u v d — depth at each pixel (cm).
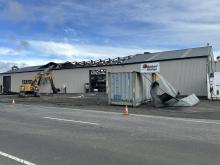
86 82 5578
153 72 2709
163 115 1948
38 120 1638
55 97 4400
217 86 3362
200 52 4256
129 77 2667
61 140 1067
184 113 2089
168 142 1023
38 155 860
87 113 2050
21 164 772
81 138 1102
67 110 2298
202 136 1136
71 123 1508
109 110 2312
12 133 1217
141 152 884
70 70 5819
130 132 1229
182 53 4472
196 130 1283
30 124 1478
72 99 3788
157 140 1059
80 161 794
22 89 4809
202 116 1911
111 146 966
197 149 920
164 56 4606
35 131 1263
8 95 5575
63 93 5716
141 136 1137
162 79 2748
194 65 4109
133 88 2634
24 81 6938
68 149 930
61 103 3162
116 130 1281
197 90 4072
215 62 4059
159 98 2616
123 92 2706
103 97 3916
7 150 922
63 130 1285
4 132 1243
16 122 1557
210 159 805
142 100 2811
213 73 3412
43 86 6122
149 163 770
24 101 3606
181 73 4216
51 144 1003
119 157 830
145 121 1602
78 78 5697
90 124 1470
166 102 2636
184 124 1484
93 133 1208
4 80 7575
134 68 4869
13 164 771
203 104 2838
